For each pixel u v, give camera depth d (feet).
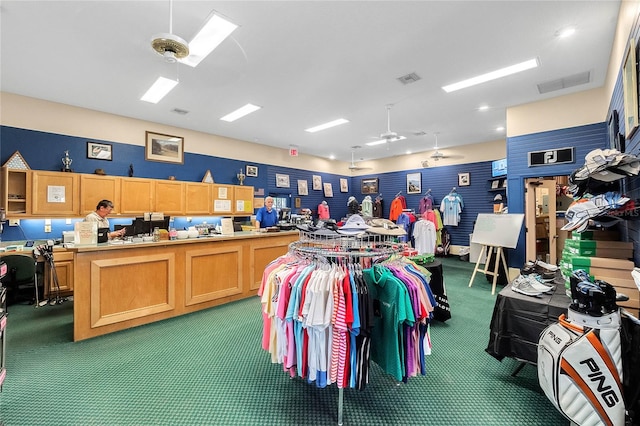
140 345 8.97
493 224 15.84
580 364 4.78
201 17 8.86
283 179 27.71
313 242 7.24
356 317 5.33
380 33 9.68
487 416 5.92
